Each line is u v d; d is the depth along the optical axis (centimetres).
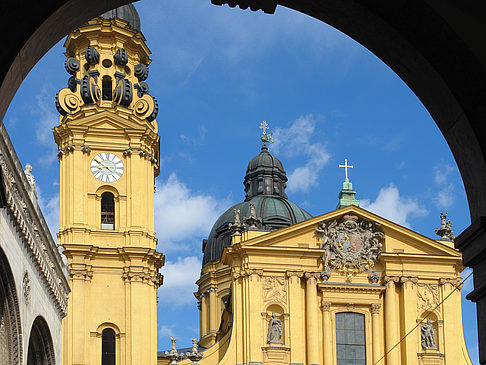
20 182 3266
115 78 7500
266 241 6900
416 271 6994
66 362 6681
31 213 3566
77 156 7181
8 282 3234
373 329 6912
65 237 6969
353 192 9981
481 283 1082
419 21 1074
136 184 7206
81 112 7312
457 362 6838
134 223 7100
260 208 10056
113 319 6869
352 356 6881
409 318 6888
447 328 6906
